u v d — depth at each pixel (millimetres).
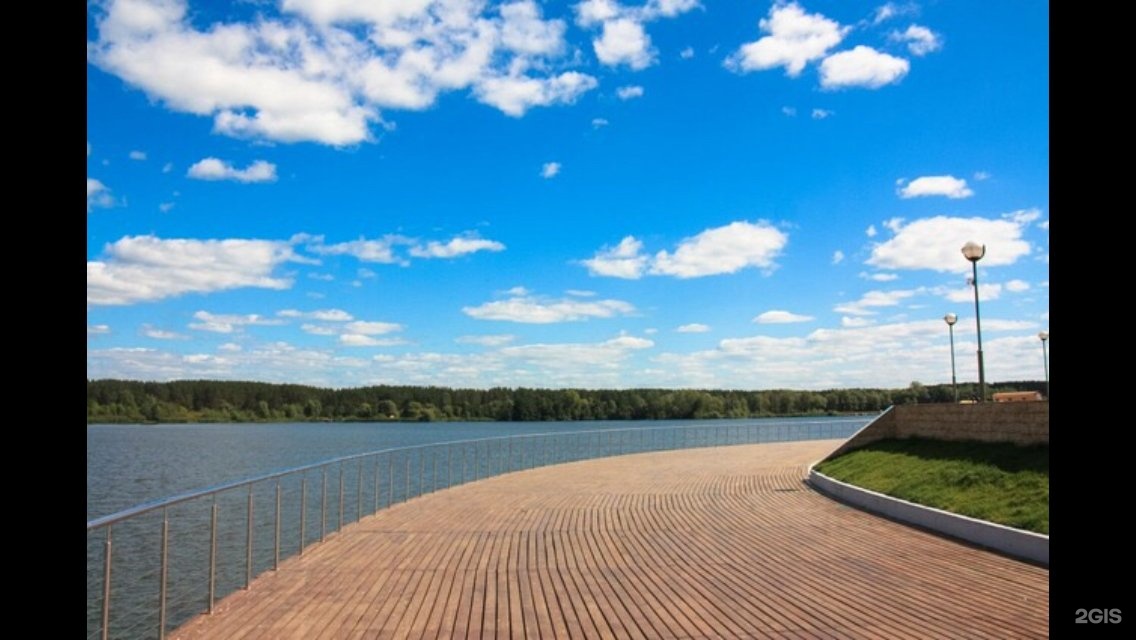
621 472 17828
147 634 7109
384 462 24047
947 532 9164
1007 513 8578
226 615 5918
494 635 5453
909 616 5758
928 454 12836
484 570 7516
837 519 10547
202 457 30828
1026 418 10867
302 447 36656
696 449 25188
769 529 9828
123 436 48781
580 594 6586
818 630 5465
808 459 20781
